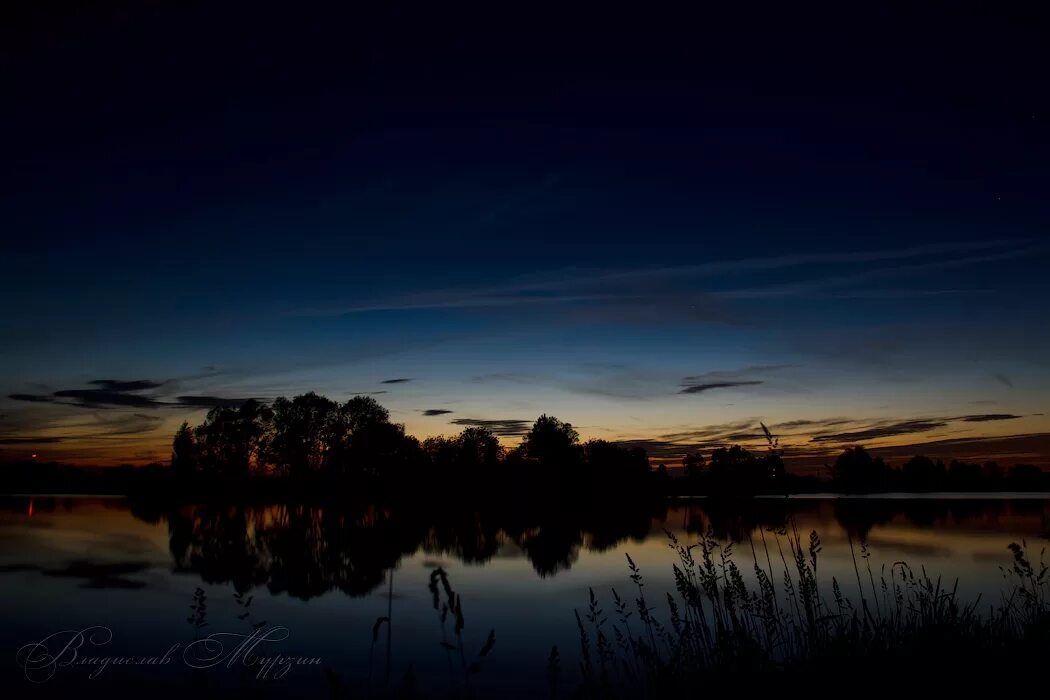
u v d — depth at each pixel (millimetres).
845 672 6410
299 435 80875
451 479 82562
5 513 58562
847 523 30891
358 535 38406
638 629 11898
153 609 16719
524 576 21812
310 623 15031
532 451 86250
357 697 9680
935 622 7426
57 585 20469
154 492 81500
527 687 9414
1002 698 5754
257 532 41094
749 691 6305
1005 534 23938
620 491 80250
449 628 14297
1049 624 7031
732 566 7434
